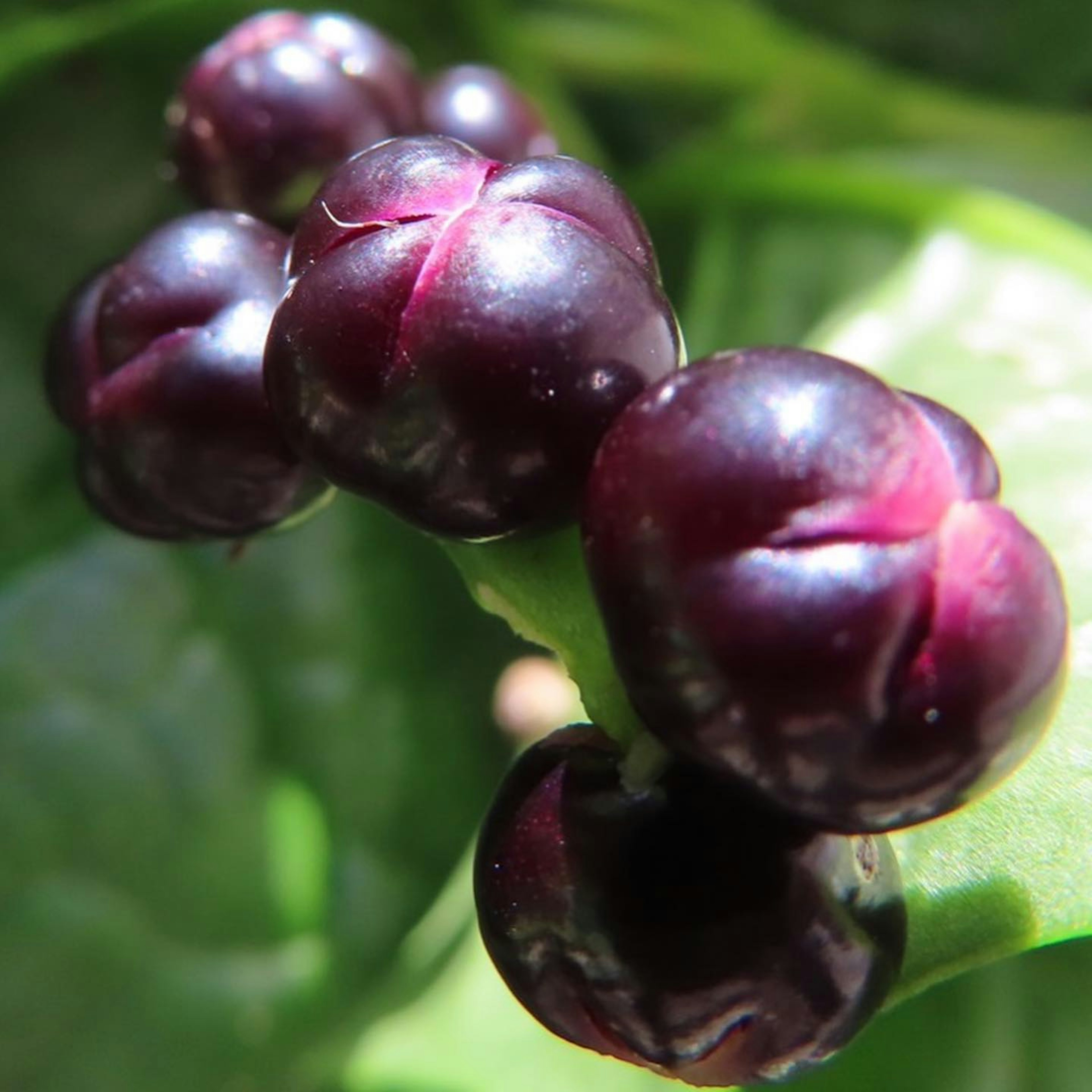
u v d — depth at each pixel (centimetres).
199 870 6
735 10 7
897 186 6
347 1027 5
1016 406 5
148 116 6
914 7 7
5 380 6
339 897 6
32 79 6
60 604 6
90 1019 5
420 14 6
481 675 6
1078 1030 5
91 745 6
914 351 5
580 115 7
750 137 6
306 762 6
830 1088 5
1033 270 5
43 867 5
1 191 6
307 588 6
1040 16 7
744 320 6
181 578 6
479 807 6
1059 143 7
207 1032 5
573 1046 5
